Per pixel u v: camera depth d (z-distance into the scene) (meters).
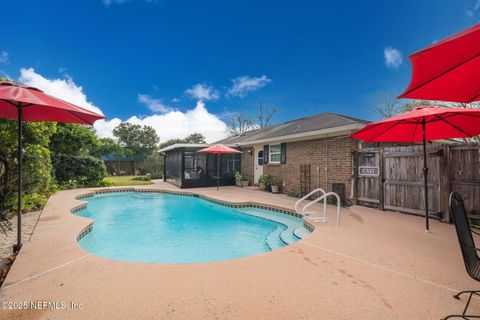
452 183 5.83
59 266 3.53
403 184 6.88
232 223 8.19
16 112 4.66
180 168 15.56
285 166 12.54
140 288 2.91
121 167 32.06
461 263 3.58
